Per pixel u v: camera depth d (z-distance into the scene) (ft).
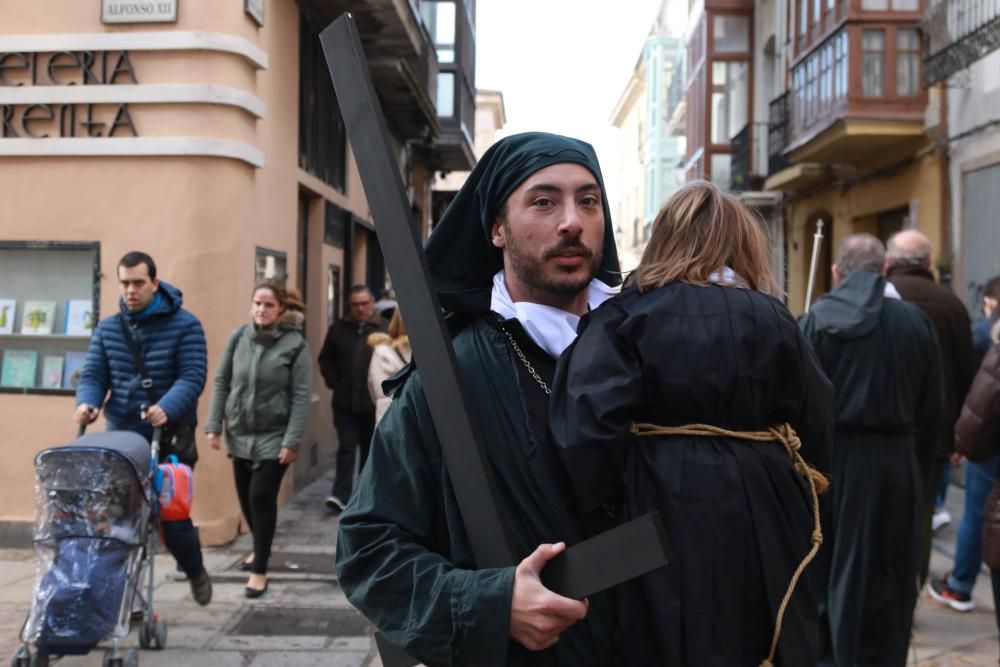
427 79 43.78
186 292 20.74
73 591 11.68
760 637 4.75
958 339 15.72
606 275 6.02
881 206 41.01
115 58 20.93
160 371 14.97
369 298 24.86
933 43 34.30
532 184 5.15
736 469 4.77
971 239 31.71
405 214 4.83
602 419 4.63
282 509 24.93
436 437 5.06
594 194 5.25
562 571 4.32
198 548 15.11
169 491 14.10
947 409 15.72
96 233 21.02
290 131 26.05
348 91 4.99
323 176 31.45
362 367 24.06
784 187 51.21
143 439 13.07
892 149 39.52
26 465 21.29
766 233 5.96
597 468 4.61
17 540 21.02
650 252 5.63
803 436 5.24
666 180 128.67
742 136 60.03
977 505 16.03
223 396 17.90
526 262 5.18
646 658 4.65
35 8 21.08
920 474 12.42
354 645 14.65
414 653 4.66
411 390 5.24
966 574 16.24
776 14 57.36
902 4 36.58
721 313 4.98
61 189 21.08
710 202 5.62
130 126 20.86
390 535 4.97
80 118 21.02
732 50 63.87
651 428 4.89
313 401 29.86
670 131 105.70
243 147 21.27
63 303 21.61
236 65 21.24
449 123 56.85
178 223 20.83
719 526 4.67
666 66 130.00
